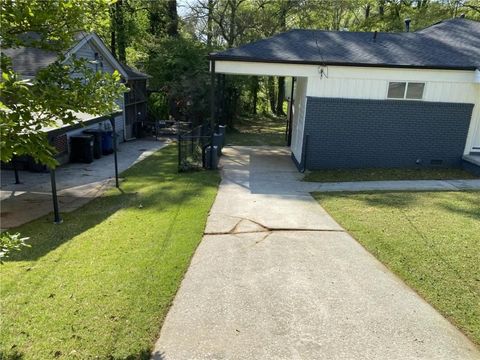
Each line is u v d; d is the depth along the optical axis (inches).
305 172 418.0
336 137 418.0
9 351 124.4
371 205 283.3
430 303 152.4
